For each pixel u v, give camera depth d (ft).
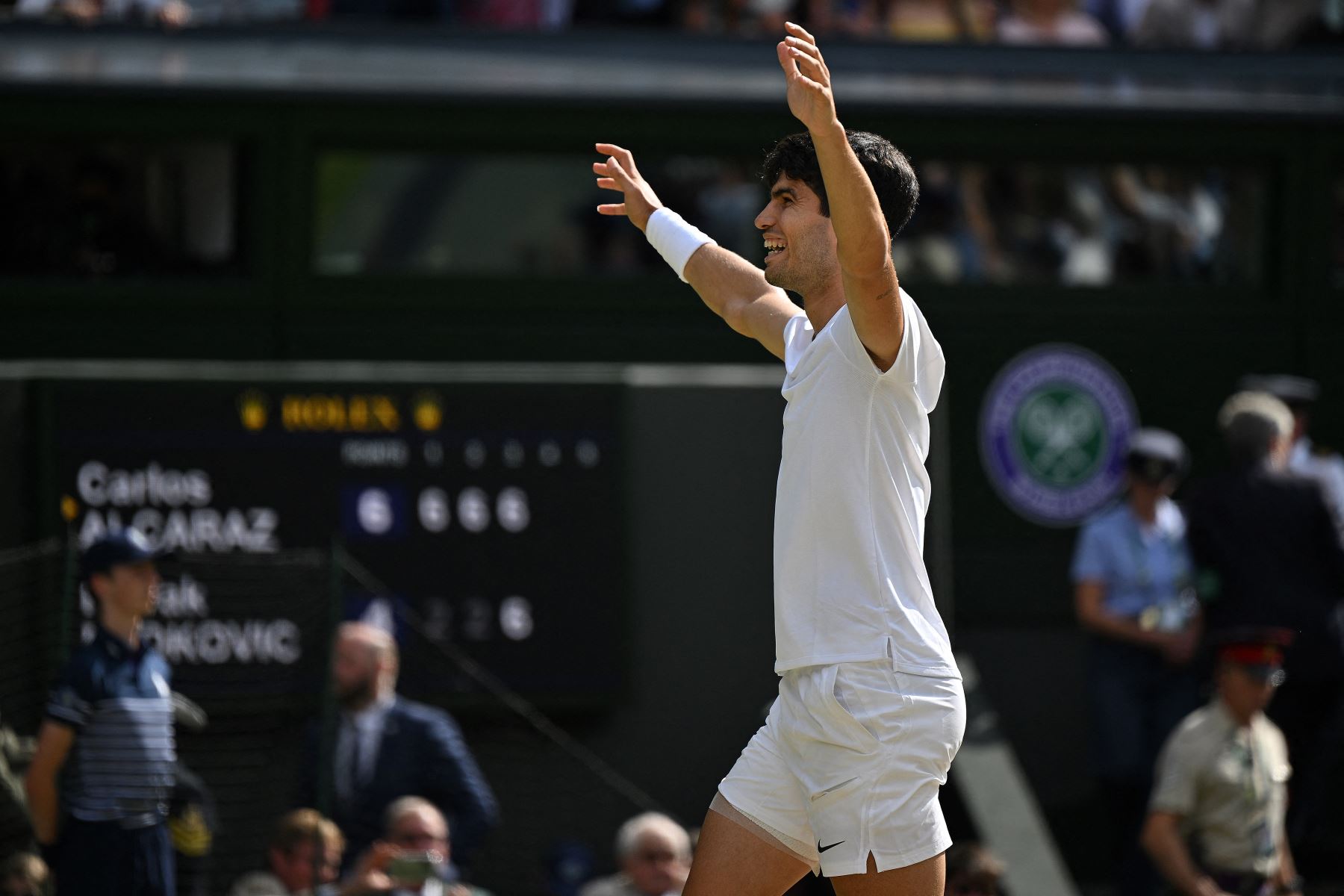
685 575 91.66
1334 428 104.99
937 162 101.55
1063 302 102.58
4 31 103.30
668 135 97.86
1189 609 95.96
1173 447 95.96
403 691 87.76
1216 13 119.96
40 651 79.05
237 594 84.94
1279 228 104.53
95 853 60.39
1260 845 77.56
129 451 86.89
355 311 96.68
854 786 36.65
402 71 98.89
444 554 89.04
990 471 101.55
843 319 36.60
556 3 111.45
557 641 89.66
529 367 97.25
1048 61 112.57
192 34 105.19
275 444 88.12
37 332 94.27
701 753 91.20
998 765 90.43
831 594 36.81
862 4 115.96
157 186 95.04
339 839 72.23
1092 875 100.73
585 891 76.54
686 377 92.32
